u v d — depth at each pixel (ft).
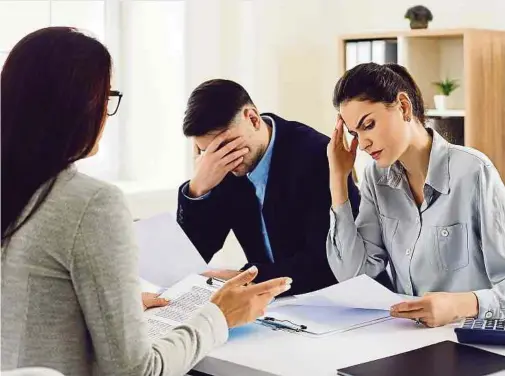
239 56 13.44
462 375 4.62
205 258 7.90
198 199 7.71
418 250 6.46
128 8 13.05
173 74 13.06
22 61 4.31
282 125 7.66
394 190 6.58
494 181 6.14
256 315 5.21
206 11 13.07
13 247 4.30
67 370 4.28
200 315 4.93
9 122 4.29
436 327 5.72
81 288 4.24
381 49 12.83
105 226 4.25
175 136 13.12
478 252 6.26
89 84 4.33
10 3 10.99
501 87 12.50
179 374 4.62
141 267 6.92
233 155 7.43
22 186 4.28
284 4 13.78
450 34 12.18
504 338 5.19
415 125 6.32
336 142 6.75
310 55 14.28
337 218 6.77
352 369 4.75
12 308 4.27
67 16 11.96
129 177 13.43
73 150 4.35
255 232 7.82
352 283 6.03
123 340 4.25
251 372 4.95
